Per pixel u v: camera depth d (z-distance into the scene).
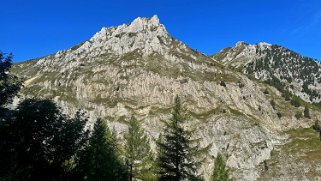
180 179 34.78
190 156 35.09
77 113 25.69
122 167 49.06
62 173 24.20
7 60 20.61
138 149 58.09
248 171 151.25
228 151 158.50
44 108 23.45
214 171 59.28
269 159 162.75
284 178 149.00
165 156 34.47
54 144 23.30
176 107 35.38
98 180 34.12
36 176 22.33
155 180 48.91
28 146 22.34
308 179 147.12
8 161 19.08
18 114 22.39
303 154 164.88
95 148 34.69
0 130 21.36
